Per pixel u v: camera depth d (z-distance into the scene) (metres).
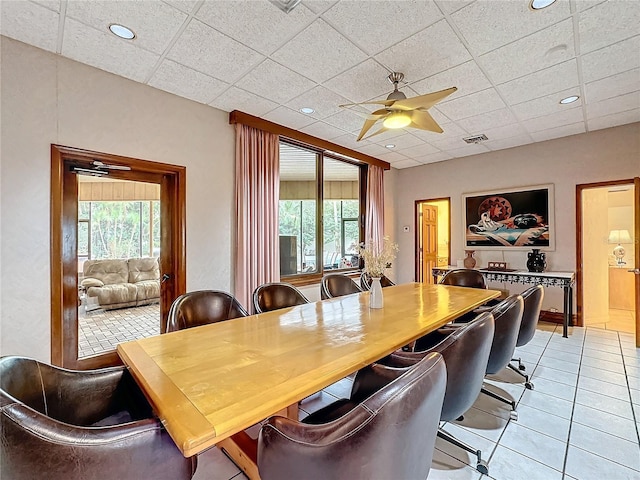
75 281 2.85
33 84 2.47
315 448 0.95
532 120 4.00
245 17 2.14
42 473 0.90
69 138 2.64
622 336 4.11
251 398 1.14
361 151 5.37
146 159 3.09
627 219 5.80
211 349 1.63
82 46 2.47
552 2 2.02
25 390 1.25
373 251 2.75
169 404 1.10
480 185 5.51
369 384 1.53
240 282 3.77
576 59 2.67
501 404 2.45
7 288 2.38
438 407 1.09
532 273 4.44
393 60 2.66
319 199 5.14
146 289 3.57
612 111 3.74
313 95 3.30
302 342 1.73
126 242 3.27
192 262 3.43
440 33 2.32
